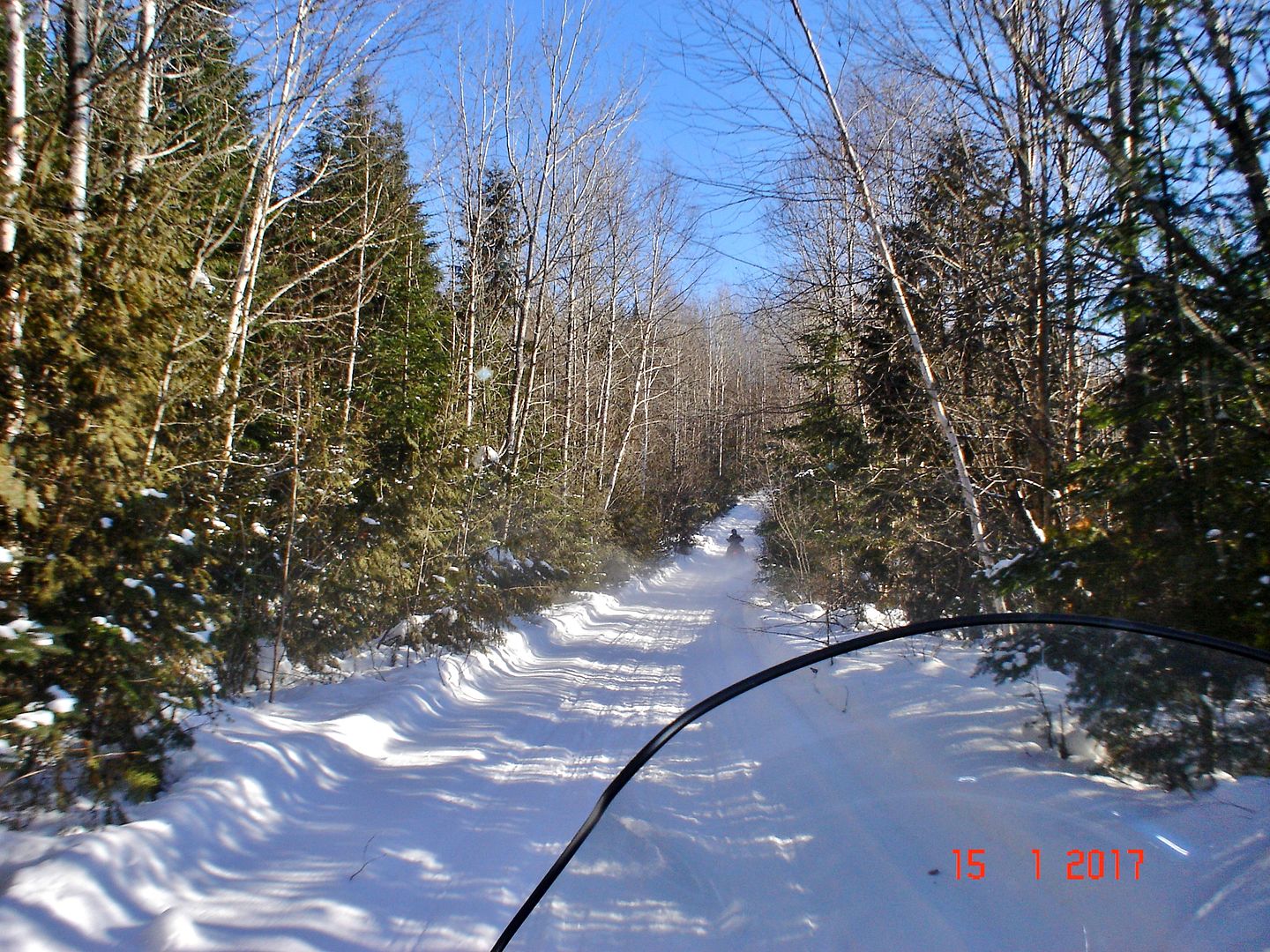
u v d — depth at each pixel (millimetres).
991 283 8781
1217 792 2502
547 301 23359
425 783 6062
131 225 6141
